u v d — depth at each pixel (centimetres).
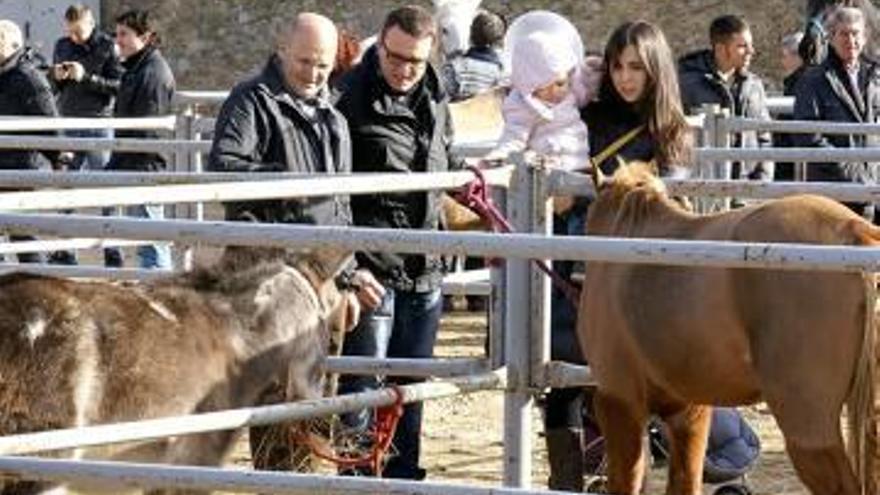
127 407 927
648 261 754
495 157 1165
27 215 817
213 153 1119
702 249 743
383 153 1198
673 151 1173
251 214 1102
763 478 1368
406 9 1202
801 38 2211
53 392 907
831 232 926
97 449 916
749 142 1802
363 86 1200
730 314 956
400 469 1186
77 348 919
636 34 1163
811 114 1778
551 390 1125
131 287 970
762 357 939
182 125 1762
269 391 994
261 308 991
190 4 3803
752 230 952
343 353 1195
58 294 932
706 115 1638
